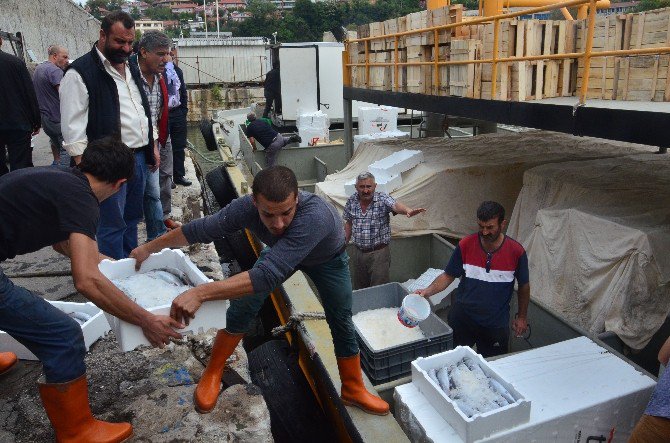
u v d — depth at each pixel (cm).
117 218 344
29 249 204
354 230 514
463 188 599
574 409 252
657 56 379
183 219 607
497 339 368
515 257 347
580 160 617
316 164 1092
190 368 294
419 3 5516
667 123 331
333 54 1271
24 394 267
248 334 540
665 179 502
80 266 193
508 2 806
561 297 459
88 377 281
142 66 422
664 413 207
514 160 628
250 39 3019
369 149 798
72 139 321
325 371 313
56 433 219
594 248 423
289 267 208
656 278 387
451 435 239
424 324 413
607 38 411
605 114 378
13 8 1397
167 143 524
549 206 514
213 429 247
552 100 456
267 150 1015
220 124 1475
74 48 2262
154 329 205
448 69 570
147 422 249
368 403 271
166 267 272
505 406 235
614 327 398
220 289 205
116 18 319
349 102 923
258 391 275
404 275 599
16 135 463
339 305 248
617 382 272
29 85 465
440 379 264
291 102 1282
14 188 193
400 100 694
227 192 904
